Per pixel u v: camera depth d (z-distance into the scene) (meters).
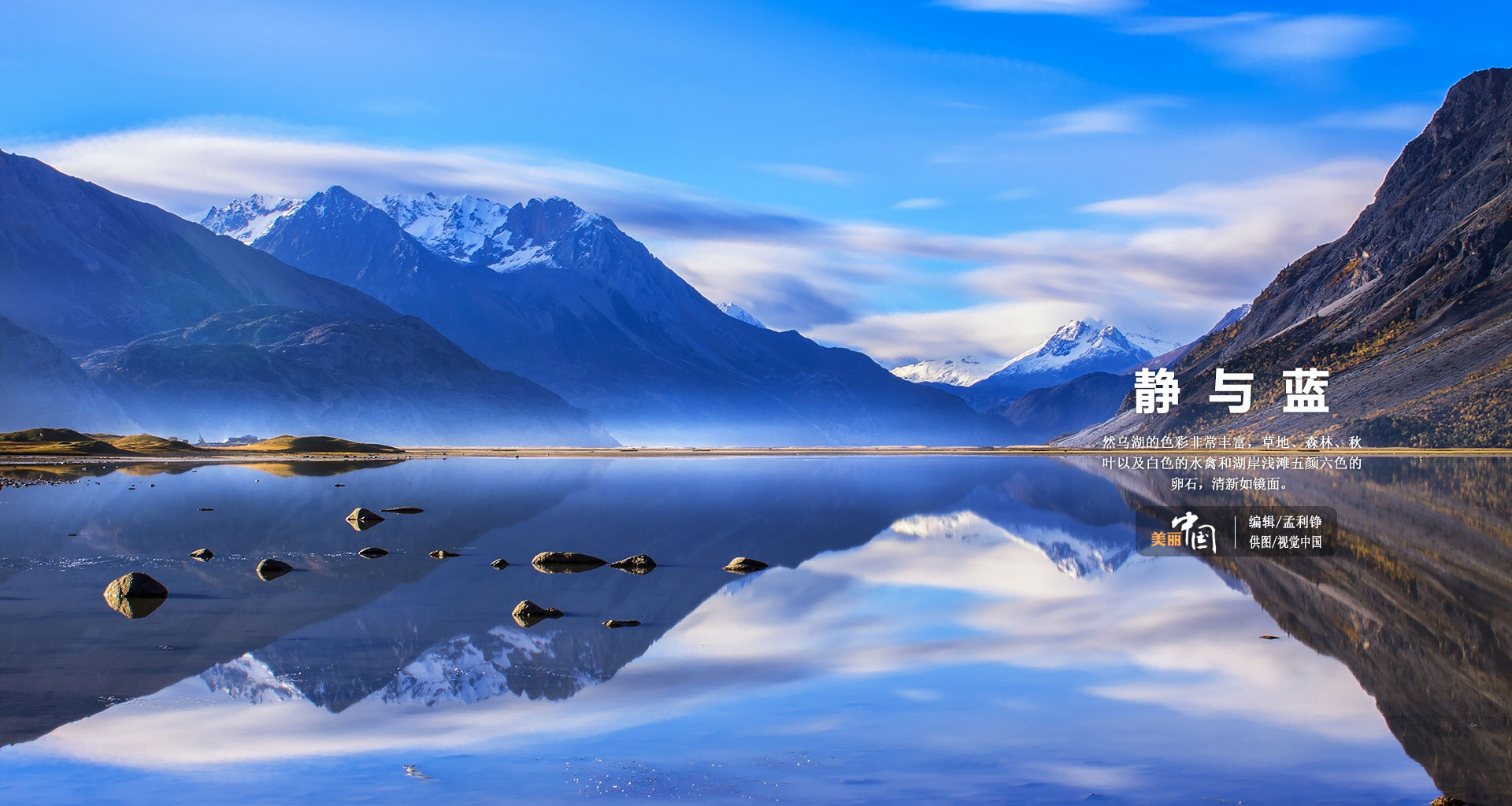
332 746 16.27
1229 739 16.72
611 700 18.83
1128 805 14.00
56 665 20.95
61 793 14.33
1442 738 16.80
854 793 14.38
